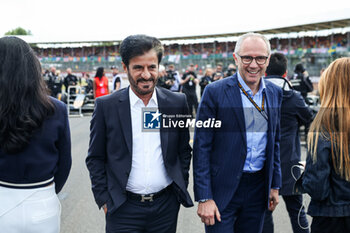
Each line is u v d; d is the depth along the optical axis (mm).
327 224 1923
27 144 1608
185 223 3664
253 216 2225
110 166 1985
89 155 2041
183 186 2029
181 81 10922
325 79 1953
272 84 2254
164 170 2027
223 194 2131
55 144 1759
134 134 1986
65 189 4762
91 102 14227
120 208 1993
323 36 18812
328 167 1843
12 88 1570
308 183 1895
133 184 1986
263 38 2080
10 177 1610
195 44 25875
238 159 2098
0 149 1573
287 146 2834
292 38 20625
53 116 1692
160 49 1911
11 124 1552
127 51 1869
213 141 2166
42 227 1666
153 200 2008
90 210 3984
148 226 2043
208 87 2143
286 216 3836
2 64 1586
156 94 2037
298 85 7570
